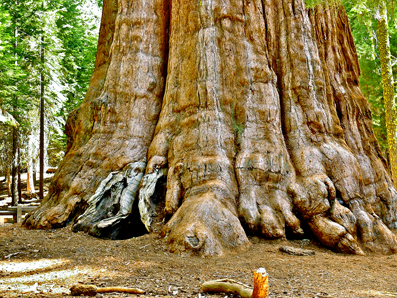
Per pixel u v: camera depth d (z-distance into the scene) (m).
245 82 8.69
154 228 7.69
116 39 10.11
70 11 25.67
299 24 9.36
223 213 6.84
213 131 8.12
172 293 4.18
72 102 26.62
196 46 8.85
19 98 22.17
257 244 7.08
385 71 13.90
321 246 7.48
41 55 22.53
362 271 5.81
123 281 4.60
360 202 8.05
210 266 5.55
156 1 10.38
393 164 13.70
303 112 8.81
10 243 7.07
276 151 8.14
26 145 23.73
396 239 7.71
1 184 32.62
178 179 7.87
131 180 8.64
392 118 13.78
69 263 5.49
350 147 9.62
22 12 22.36
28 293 4.08
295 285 4.79
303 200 7.71
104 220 8.05
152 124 9.63
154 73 9.98
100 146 9.27
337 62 10.40
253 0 9.29
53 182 9.46
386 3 9.93
